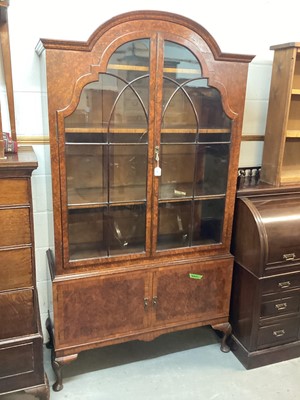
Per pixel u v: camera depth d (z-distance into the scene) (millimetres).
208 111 1812
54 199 1626
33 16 1777
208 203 1958
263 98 2287
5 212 1443
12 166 1388
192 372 1975
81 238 1760
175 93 1710
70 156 1630
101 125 1649
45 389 1671
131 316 1882
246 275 1976
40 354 1631
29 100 1863
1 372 1593
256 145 2330
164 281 1897
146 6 1946
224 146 1876
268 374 1973
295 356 2100
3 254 1483
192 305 1999
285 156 2268
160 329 1965
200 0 2023
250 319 1968
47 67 1473
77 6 1835
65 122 1562
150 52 1596
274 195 2027
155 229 1832
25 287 1554
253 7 2131
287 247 1888
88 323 1804
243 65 1759
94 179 1711
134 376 1935
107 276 1773
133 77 1622
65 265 1711
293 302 2008
